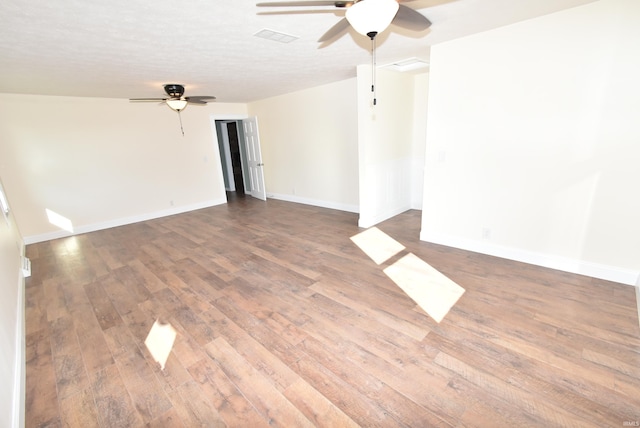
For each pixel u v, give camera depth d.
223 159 8.56
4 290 2.15
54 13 1.90
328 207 5.88
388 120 4.50
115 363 1.98
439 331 2.13
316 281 2.95
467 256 3.31
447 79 3.15
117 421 1.57
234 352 2.03
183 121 6.05
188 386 1.77
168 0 1.82
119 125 5.29
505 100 2.85
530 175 2.87
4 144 4.34
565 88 2.54
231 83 4.46
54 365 1.98
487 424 1.45
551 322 2.15
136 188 5.61
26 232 4.60
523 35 2.63
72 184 4.94
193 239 4.43
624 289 2.49
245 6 1.94
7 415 1.43
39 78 3.46
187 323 2.38
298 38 2.61
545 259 2.95
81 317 2.52
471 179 3.25
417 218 4.90
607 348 1.88
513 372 1.74
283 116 6.17
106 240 4.57
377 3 1.42
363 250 3.66
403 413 1.53
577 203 2.67
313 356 1.96
